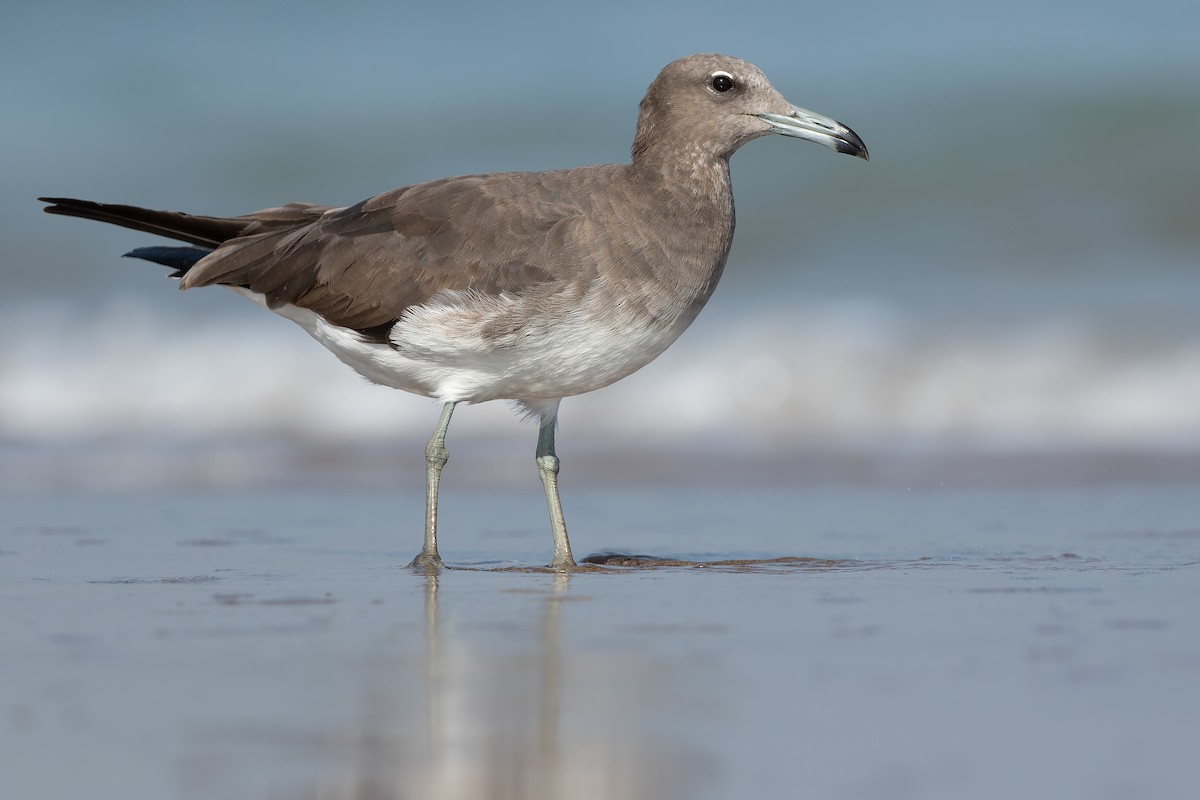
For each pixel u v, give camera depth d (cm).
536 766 557
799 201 2708
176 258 1217
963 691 659
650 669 700
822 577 992
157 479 1594
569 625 807
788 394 1839
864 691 661
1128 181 2741
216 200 2900
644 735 595
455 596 909
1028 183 2753
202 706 637
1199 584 941
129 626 809
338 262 1088
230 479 1596
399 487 1545
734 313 2077
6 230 2611
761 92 1108
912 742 588
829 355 1895
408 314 1062
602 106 3244
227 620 826
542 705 637
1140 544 1150
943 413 1795
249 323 2098
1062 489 1456
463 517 1357
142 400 1902
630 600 890
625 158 3034
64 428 1830
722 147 1106
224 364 1962
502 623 812
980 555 1105
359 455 1711
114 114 3253
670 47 3559
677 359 1903
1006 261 2369
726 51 3512
